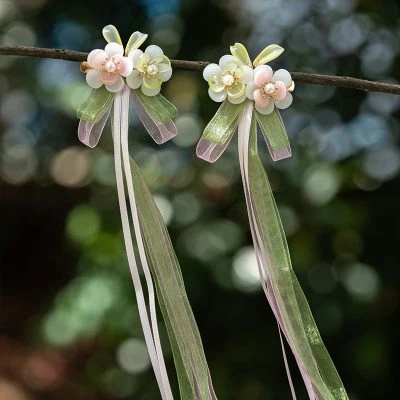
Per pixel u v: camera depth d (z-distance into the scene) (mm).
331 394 902
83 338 2146
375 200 1777
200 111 1835
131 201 897
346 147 1771
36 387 2666
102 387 2176
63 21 2074
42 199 2998
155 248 921
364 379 1814
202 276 1808
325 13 1789
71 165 2561
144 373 2014
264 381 1830
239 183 1823
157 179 1877
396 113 1756
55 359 2742
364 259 1779
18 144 2543
